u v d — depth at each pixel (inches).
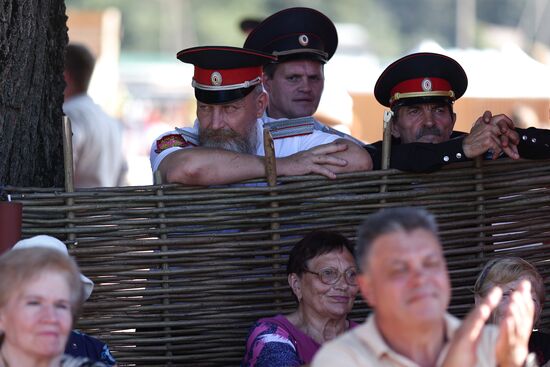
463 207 658.8
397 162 646.5
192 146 689.0
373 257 414.9
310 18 789.2
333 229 647.1
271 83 791.1
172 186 636.7
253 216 642.8
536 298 601.6
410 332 416.5
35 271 461.1
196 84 686.5
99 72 1870.1
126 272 636.1
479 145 642.2
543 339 614.5
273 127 705.6
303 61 785.6
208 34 4972.9
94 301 636.7
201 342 647.8
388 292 410.6
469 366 410.3
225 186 641.6
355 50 3511.3
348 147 648.4
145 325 641.6
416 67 717.3
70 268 468.4
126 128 2488.9
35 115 695.1
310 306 613.6
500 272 597.9
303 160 642.8
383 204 649.6
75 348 568.7
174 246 639.1
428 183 653.3
